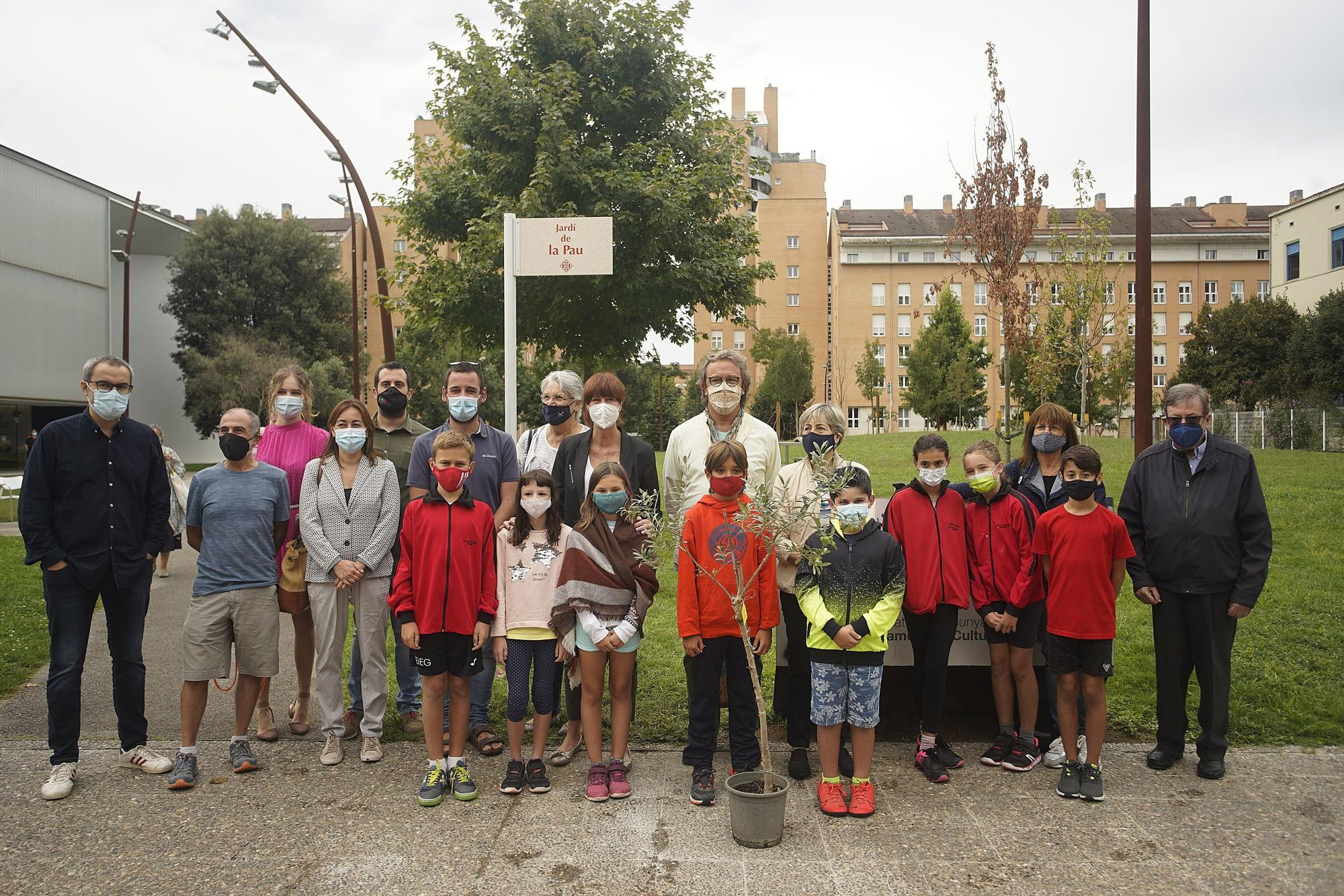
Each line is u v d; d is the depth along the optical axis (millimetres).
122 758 4672
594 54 14766
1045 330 11828
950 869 3443
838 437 4730
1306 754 4695
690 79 15945
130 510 4570
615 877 3398
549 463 5277
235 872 3465
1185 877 3379
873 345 51750
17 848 3680
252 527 4625
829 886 3318
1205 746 4414
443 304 14461
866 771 3996
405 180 16547
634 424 42719
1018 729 4785
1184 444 4492
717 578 4188
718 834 3783
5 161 37281
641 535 4387
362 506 4758
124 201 44406
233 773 4527
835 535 4145
